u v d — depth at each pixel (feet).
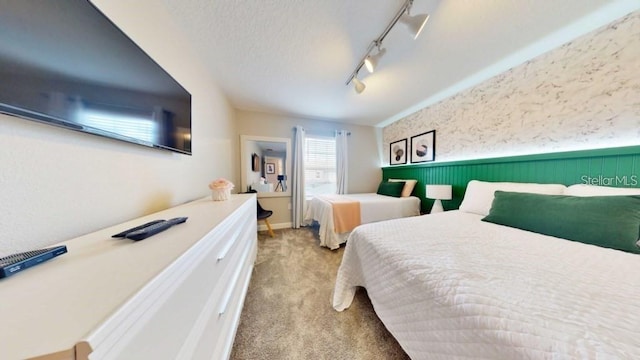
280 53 5.89
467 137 8.26
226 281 3.10
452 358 2.31
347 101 9.70
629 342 1.57
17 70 1.64
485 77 7.41
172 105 3.93
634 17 4.37
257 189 11.64
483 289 2.34
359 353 3.52
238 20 4.62
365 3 4.22
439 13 4.43
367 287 4.38
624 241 3.37
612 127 4.73
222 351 2.82
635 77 4.42
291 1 4.15
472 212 6.60
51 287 1.26
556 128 5.69
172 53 4.36
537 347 1.66
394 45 5.57
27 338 0.88
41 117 1.80
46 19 1.85
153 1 3.73
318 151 12.84
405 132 11.83
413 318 2.97
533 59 6.13
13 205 1.72
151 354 1.34
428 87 8.20
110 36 2.53
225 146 8.88
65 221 2.12
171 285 1.58
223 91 8.50
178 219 2.77
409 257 3.37
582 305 2.03
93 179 2.44
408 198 10.03
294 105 10.24
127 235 2.09
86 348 0.87
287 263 7.09
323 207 9.20
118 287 1.26
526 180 6.31
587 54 5.07
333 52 5.86
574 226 3.93
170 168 4.21
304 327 4.12
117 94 2.63
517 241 3.89
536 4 4.20
